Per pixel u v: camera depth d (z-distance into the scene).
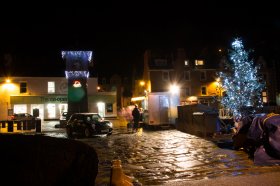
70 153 2.99
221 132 17.11
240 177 7.04
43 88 43.84
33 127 24.08
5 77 42.72
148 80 49.31
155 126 25.12
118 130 24.94
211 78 50.16
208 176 7.54
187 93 49.44
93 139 18.17
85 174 3.05
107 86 68.06
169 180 7.32
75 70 36.22
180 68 49.59
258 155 8.92
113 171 4.73
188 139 15.62
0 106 42.28
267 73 50.72
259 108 24.77
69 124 21.72
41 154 2.82
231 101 32.56
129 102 66.94
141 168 8.80
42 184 2.72
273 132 8.70
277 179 6.75
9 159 2.67
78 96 35.91
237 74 33.53
